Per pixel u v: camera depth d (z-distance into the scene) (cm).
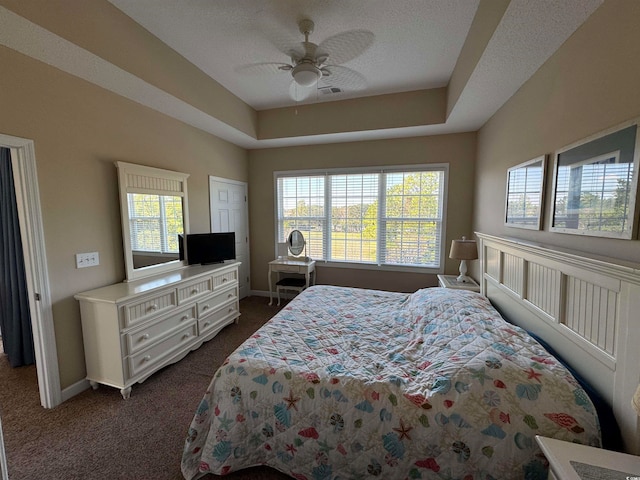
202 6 197
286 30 223
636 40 107
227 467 144
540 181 178
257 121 394
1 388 226
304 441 137
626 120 109
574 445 94
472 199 368
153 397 218
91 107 227
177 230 313
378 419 127
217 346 303
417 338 182
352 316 229
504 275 214
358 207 420
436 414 121
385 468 126
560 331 138
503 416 114
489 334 154
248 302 447
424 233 396
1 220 244
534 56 174
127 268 254
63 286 211
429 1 189
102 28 191
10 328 253
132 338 220
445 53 250
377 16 204
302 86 228
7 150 235
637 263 101
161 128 293
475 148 360
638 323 94
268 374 147
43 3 159
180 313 267
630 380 98
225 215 406
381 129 348
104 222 240
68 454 167
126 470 157
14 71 180
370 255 423
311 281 446
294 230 432
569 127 151
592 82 133
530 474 108
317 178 435
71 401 212
